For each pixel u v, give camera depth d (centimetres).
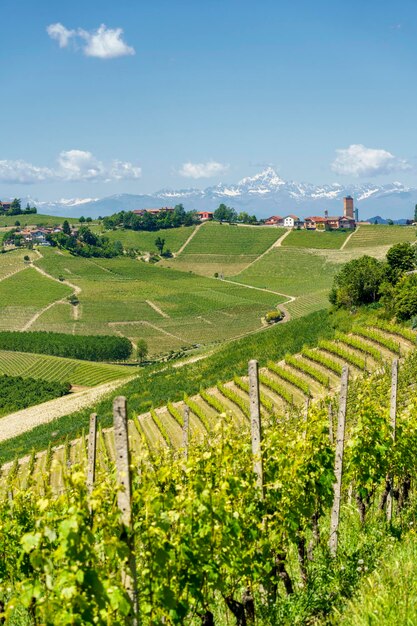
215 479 1141
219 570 984
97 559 841
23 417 9712
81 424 7762
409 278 7288
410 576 990
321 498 1384
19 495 1355
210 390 6894
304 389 5950
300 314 18312
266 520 1132
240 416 5853
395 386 1723
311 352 6575
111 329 18938
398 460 1688
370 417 1623
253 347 8625
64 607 764
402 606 884
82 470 896
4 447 8212
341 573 1159
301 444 1336
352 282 8419
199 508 957
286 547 1252
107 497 948
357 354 6378
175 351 16900
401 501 1769
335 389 5747
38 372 13688
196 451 1538
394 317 6981
